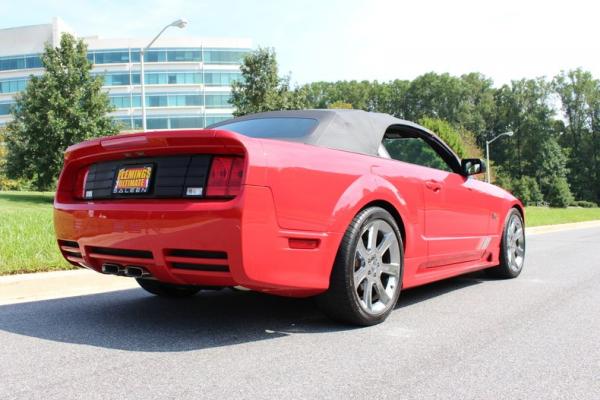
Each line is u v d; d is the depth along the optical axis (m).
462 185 4.61
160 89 82.50
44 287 4.65
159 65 82.38
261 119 3.89
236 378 2.50
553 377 2.54
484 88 114.56
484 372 2.61
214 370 2.61
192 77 83.06
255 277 2.84
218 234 2.76
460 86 111.44
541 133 98.00
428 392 2.33
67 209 3.44
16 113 30.91
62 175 3.64
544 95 101.94
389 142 4.03
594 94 99.25
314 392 2.32
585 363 2.76
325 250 3.12
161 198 3.03
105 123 30.16
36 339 3.15
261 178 2.83
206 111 83.31
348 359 2.79
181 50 82.62
